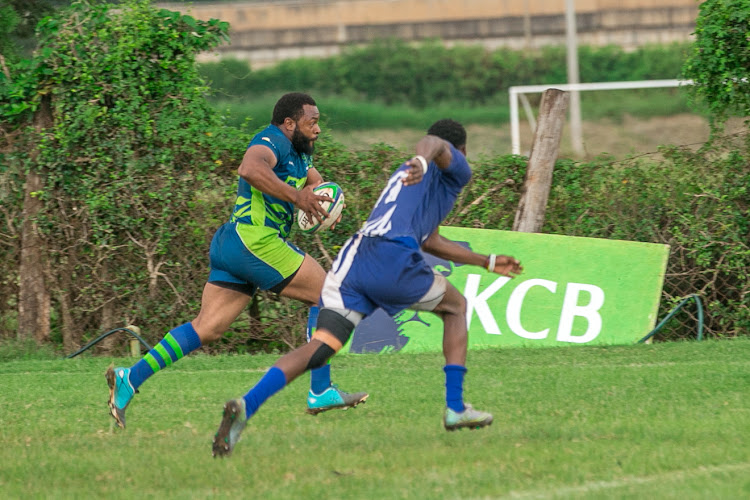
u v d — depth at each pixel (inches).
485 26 6353.3
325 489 613.9
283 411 909.8
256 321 1370.6
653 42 6235.2
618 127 5211.6
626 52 6043.3
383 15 6402.6
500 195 1387.8
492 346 1293.1
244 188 872.3
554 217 1395.2
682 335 1363.2
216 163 1332.4
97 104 1323.8
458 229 1342.3
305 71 6122.1
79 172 1336.1
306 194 836.0
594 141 4849.9
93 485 641.0
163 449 745.0
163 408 929.5
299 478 647.1
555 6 6299.2
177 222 1344.7
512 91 3230.8
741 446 712.4
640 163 1373.0
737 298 1355.8
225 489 625.3
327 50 6432.1
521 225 1358.3
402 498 591.2
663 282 1318.9
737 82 1325.0
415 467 669.9
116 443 776.9
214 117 1354.6
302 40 6427.2
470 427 776.3
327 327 722.8
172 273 1350.9
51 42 1321.4
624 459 677.9
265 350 1385.3
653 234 1358.3
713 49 1320.1
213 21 1353.3
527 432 775.1
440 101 6087.6
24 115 1339.8
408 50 6127.0
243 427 692.7
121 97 1331.2
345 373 1113.4
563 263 1318.9
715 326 1363.2
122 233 1349.7
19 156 1338.6
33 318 1353.3
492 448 718.5
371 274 719.1
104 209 1331.2
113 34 1323.8
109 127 1331.2
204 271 1353.3
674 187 1354.6
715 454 685.9
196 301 1353.3
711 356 1168.2
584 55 6048.2
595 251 1318.9
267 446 746.8
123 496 610.2
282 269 872.9
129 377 818.8
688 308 1359.5
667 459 673.6
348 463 681.0
